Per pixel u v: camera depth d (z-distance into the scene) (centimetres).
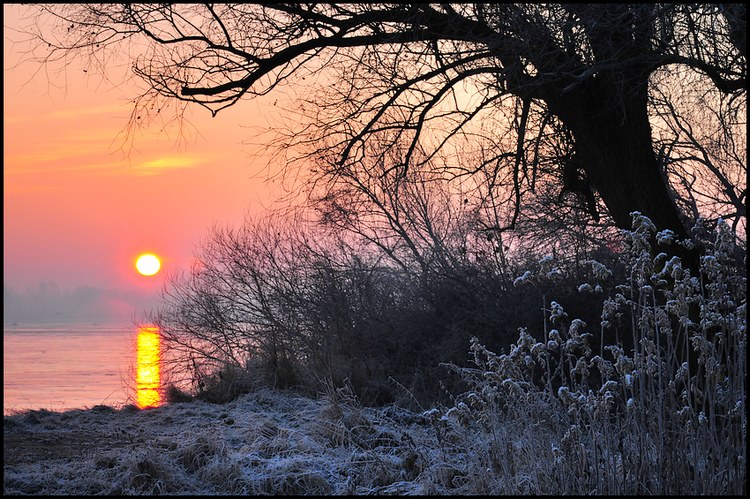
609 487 838
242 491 1002
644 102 1480
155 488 993
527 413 955
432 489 962
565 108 1489
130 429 1464
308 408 1582
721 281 885
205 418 1558
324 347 1994
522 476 905
